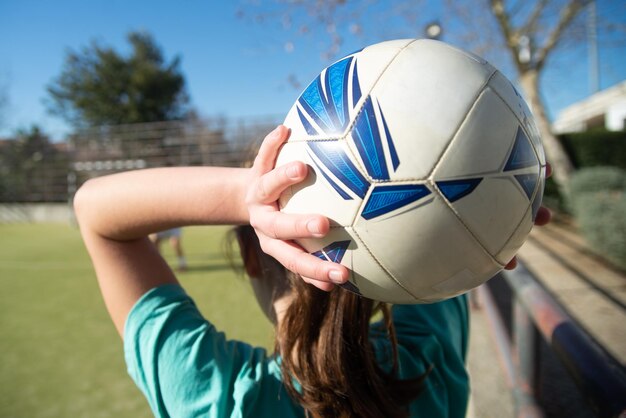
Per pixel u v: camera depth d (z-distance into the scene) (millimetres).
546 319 1202
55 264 8195
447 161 666
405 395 941
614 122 17375
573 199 8477
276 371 943
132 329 954
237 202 799
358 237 708
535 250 6707
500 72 762
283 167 681
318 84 758
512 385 1778
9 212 18516
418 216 677
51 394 3084
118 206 882
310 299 871
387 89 688
